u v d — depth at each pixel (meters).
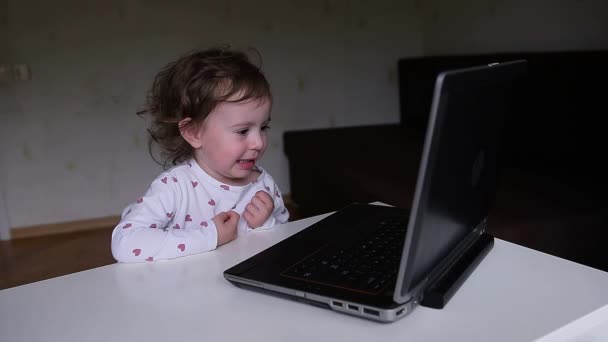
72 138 3.03
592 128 1.95
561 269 0.71
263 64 3.27
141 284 0.72
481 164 0.68
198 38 3.11
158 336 0.58
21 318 0.64
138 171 3.16
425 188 0.51
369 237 0.78
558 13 2.40
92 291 0.71
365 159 2.51
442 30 3.36
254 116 0.96
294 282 0.65
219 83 0.94
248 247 0.85
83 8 2.90
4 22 2.80
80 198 3.11
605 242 1.61
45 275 2.47
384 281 0.62
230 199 1.07
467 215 0.68
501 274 0.69
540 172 2.10
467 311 0.60
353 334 0.56
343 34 3.40
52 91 2.95
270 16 3.23
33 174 3.01
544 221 1.54
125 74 3.03
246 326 0.59
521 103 2.27
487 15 2.92
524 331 0.56
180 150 1.11
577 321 0.58
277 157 3.41
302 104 3.41
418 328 0.57
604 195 1.74
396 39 3.54
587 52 1.99
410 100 3.35
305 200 3.01
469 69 0.54
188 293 0.69
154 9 3.01
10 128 2.93
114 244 0.84
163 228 0.99
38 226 3.07
